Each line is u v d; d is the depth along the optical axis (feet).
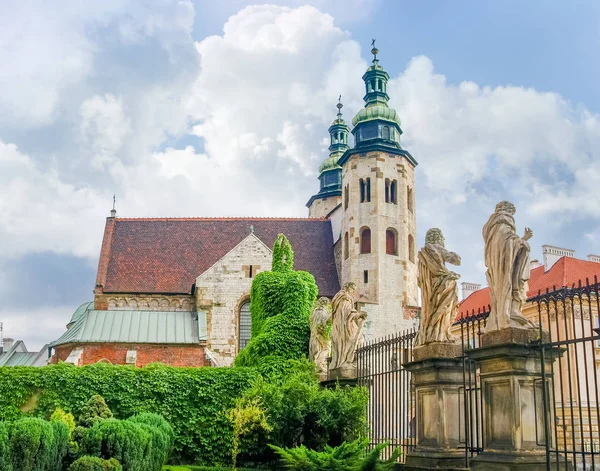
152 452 65.00
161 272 185.88
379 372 65.46
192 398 86.33
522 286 40.27
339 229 198.08
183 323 162.81
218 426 85.51
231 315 166.91
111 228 195.00
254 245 171.22
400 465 49.83
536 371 38.65
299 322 104.47
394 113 189.98
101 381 84.48
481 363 40.73
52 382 83.15
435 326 49.67
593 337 33.78
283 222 206.18
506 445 38.22
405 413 58.23
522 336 38.65
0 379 81.97
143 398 85.05
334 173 253.85
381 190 180.86
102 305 176.55
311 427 67.77
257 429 73.15
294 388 69.77
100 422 58.65
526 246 40.37
